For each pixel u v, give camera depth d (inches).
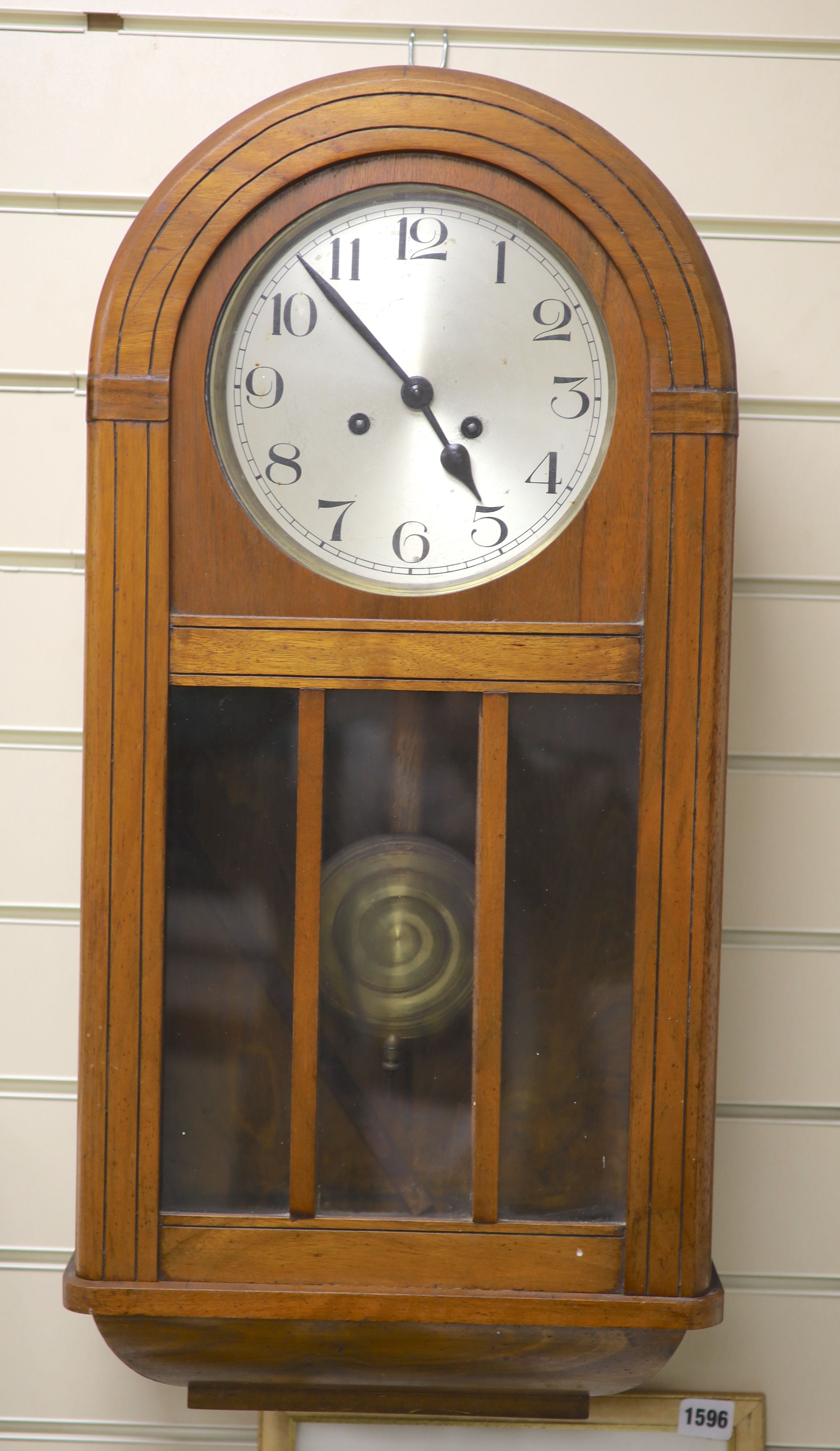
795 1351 38.7
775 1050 38.9
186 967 28.8
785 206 38.2
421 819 28.7
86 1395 38.7
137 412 28.0
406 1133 28.9
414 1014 29.0
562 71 37.9
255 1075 28.9
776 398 38.4
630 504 28.2
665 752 28.1
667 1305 28.1
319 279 28.5
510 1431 37.4
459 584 28.3
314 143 28.0
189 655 28.2
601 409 28.3
